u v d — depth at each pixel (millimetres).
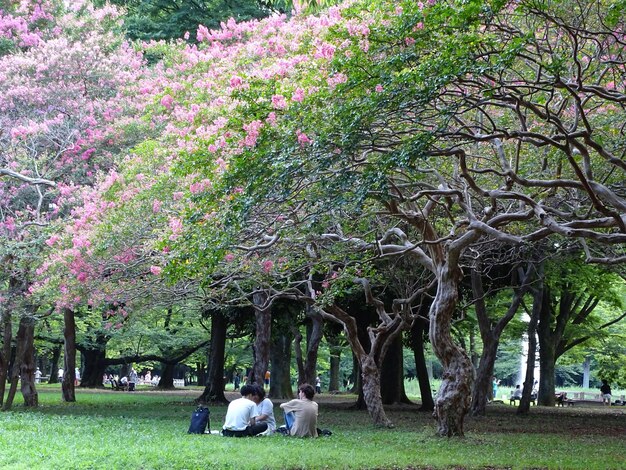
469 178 11492
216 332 30625
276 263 16719
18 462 10367
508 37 12070
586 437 17328
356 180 11039
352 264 17094
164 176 15406
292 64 11953
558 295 34875
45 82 21766
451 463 11898
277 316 27953
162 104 17359
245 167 10789
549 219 11422
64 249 16906
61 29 23484
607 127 14820
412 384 61188
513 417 25234
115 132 21094
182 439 13688
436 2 10172
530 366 27781
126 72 22703
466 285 28000
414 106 10305
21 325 22766
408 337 32000
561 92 13406
